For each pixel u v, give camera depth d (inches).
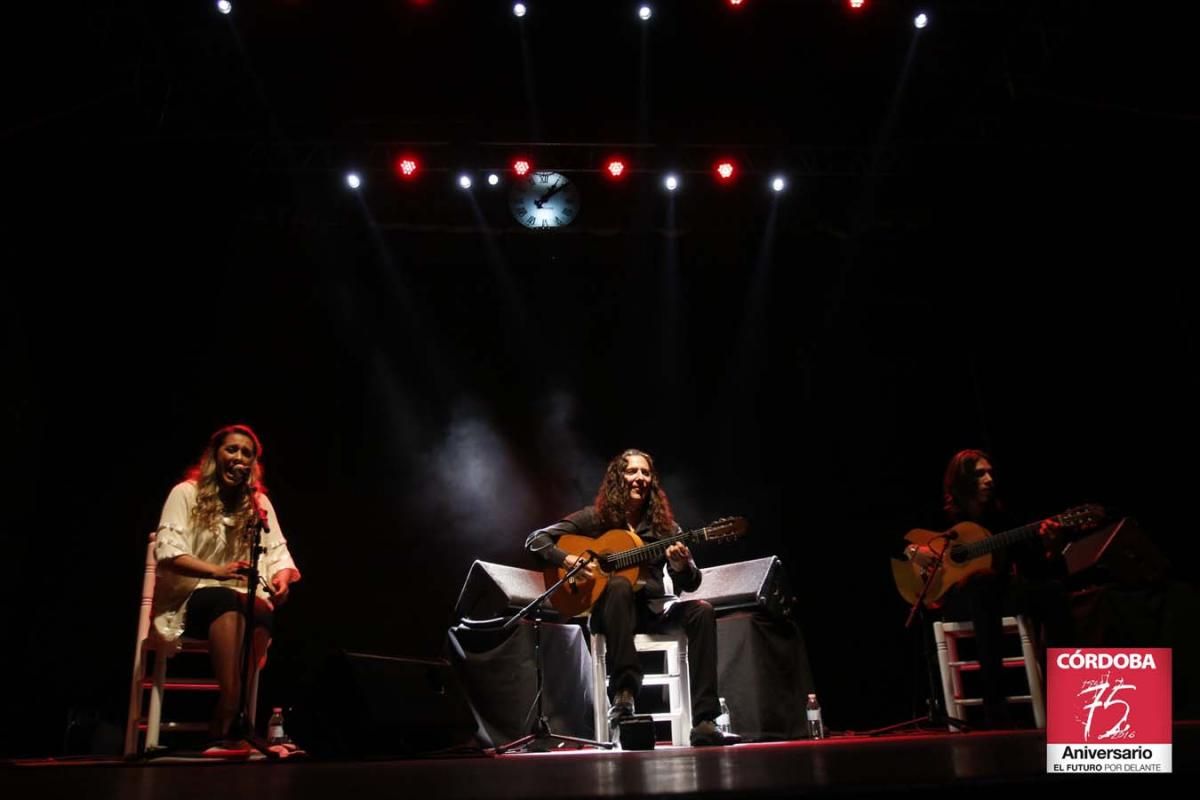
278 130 240.4
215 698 202.2
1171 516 202.4
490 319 248.1
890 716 221.5
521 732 144.5
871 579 233.5
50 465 208.5
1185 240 201.6
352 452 231.3
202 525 131.0
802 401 247.8
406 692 110.0
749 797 33.1
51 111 199.3
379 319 243.0
